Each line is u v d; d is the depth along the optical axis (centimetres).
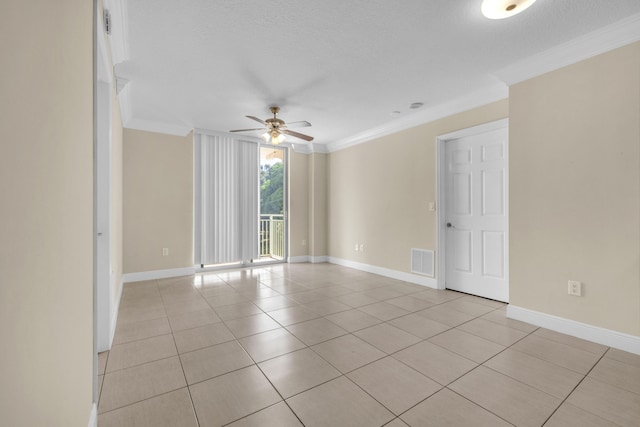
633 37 211
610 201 223
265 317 286
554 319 252
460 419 145
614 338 220
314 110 390
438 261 387
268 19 207
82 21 121
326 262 600
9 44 59
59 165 92
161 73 285
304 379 181
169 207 452
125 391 168
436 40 234
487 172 343
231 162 520
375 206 489
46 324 81
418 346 224
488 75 293
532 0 187
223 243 512
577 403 157
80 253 119
